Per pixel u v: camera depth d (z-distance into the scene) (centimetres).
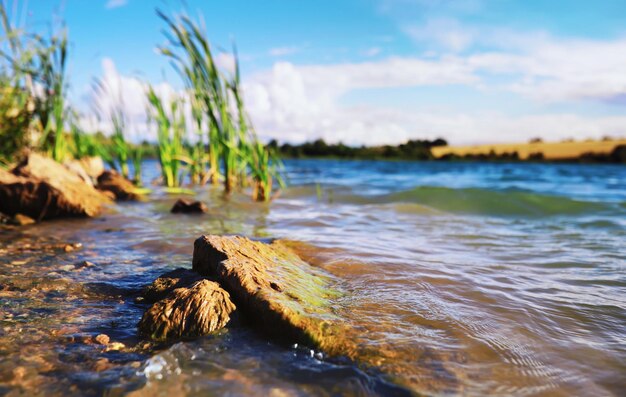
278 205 218
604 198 272
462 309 82
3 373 57
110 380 56
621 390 56
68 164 233
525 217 198
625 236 153
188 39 215
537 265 114
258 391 54
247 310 75
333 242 132
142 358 62
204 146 289
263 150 229
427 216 192
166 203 214
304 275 94
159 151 278
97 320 76
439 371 60
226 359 62
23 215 164
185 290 76
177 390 54
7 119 216
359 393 54
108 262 110
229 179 253
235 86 223
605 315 82
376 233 151
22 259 110
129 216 177
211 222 166
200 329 71
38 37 219
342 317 75
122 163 296
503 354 65
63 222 162
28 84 224
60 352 63
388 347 65
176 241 132
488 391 55
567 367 62
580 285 99
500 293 92
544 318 79
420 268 107
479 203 232
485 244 138
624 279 103
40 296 86
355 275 100
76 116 258
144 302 85
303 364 61
